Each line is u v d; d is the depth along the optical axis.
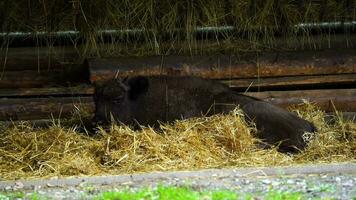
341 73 15.81
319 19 16.09
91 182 11.27
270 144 13.45
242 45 15.77
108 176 11.45
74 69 15.52
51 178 11.64
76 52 15.55
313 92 15.66
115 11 15.45
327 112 15.67
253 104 13.71
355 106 15.70
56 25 15.48
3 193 10.63
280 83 15.67
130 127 13.54
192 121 13.46
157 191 9.95
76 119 14.61
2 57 15.45
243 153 12.95
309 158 13.18
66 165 12.24
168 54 15.59
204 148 12.86
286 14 15.85
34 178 11.78
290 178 11.30
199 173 11.60
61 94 15.34
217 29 15.76
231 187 10.53
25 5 15.42
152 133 12.90
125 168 12.23
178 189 9.94
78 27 15.51
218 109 13.73
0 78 15.34
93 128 13.49
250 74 15.53
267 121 13.54
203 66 15.34
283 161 12.78
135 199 9.56
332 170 11.85
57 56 15.52
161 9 15.59
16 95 15.30
